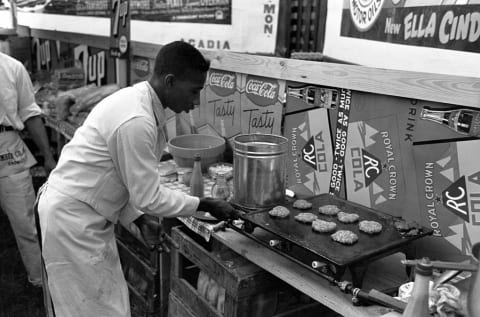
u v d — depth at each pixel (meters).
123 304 2.02
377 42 2.07
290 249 1.73
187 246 2.31
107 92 4.04
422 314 1.21
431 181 1.87
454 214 1.80
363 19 2.14
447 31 1.75
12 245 4.04
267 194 2.01
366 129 2.09
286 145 2.06
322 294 1.60
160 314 2.73
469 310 1.18
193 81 1.77
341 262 1.45
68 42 5.34
